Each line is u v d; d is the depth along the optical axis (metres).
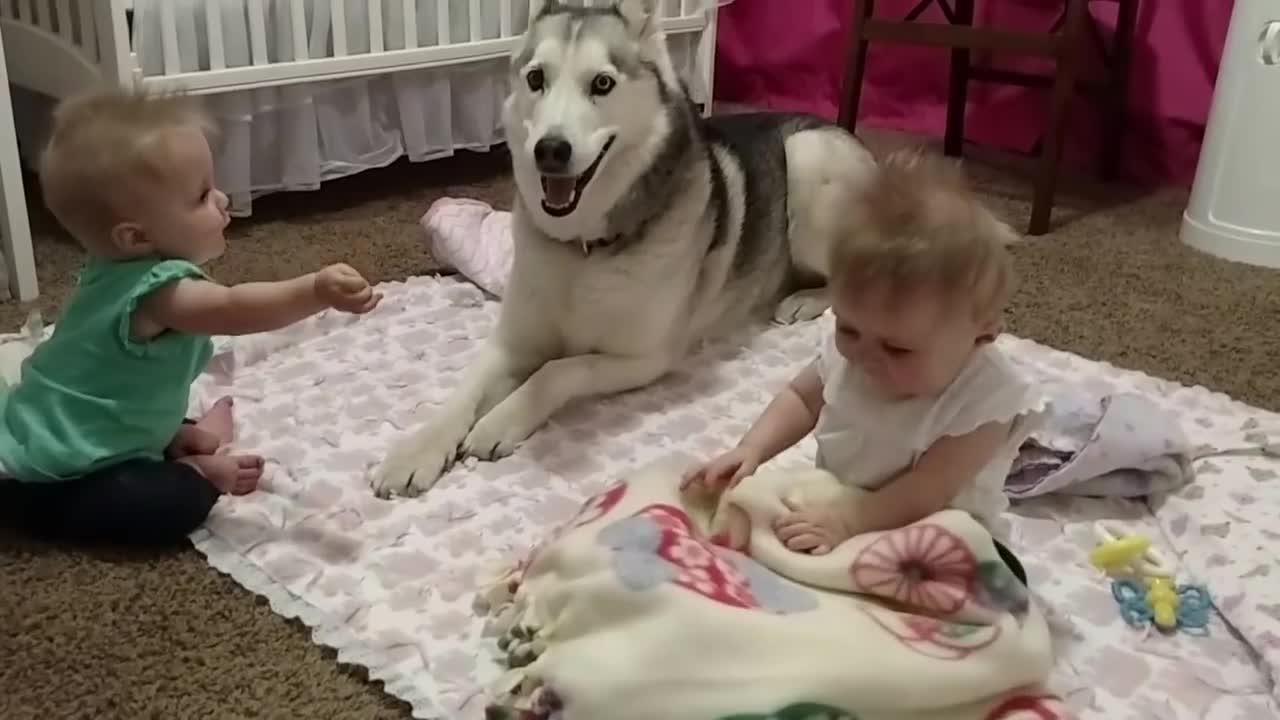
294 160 2.82
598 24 1.87
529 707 1.10
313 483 1.59
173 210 1.42
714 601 1.13
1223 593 1.40
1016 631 1.15
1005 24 3.55
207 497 1.46
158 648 1.26
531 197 1.86
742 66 4.15
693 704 1.06
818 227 2.32
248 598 1.36
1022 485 1.61
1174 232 2.93
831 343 1.40
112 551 1.43
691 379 2.01
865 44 3.22
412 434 1.70
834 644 1.10
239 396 1.81
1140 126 3.39
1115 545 1.43
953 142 3.55
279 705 1.19
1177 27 3.25
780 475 1.33
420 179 3.17
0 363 1.69
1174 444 1.60
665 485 1.35
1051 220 2.99
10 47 2.71
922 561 1.19
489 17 3.05
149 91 1.56
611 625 1.14
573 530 1.28
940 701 1.09
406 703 1.20
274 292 1.40
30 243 2.19
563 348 2.00
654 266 1.89
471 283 2.32
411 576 1.40
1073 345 2.21
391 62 2.82
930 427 1.27
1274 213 2.65
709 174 2.04
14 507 1.48
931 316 1.20
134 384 1.43
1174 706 1.23
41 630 1.28
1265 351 2.21
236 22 2.59
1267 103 2.60
